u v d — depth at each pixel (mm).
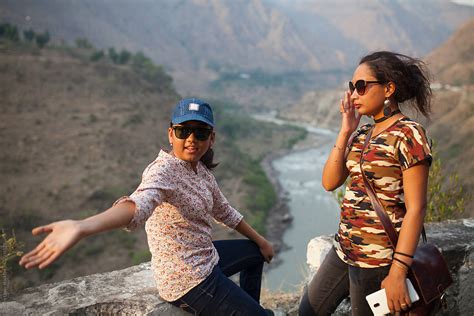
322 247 3123
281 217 49250
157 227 2041
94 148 57969
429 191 4168
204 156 2252
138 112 73312
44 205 44625
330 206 53469
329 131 124938
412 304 1880
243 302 2086
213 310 2074
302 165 79188
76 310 2225
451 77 117625
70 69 79938
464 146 60094
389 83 1922
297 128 115625
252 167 68688
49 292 2383
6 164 50688
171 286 2055
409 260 1774
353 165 2010
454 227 3311
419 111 2062
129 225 1665
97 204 47094
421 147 1789
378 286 1914
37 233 1414
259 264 2594
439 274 1925
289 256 38000
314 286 2297
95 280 2537
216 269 2148
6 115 61625
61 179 50062
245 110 185375
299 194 58688
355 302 1996
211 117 2062
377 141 1903
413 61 1975
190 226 2055
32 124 60688
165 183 1916
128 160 58094
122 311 2291
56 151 55656
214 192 2301
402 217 1896
